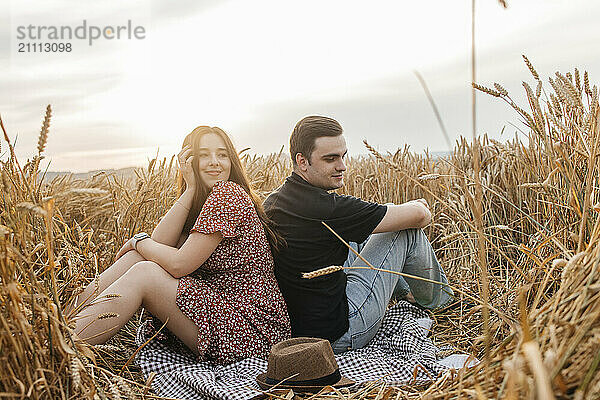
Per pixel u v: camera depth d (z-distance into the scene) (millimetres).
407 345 2822
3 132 2014
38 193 2174
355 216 2979
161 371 2643
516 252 3496
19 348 1769
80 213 4520
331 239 2965
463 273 3627
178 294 2729
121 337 3268
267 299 2906
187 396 2475
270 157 5316
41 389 1812
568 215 2533
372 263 3135
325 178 3061
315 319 2938
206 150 3047
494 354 1777
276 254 3047
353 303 3053
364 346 3076
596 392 1320
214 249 2840
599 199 2246
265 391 2309
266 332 2863
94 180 4820
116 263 2930
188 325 2758
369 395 2264
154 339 2852
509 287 2830
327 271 2084
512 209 3855
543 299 2363
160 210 4188
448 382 1909
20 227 1921
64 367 1920
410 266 3258
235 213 2828
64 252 2643
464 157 4609
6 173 2047
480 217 1643
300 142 3074
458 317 3283
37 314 1921
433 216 4504
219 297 2840
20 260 1901
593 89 2248
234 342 2789
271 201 3166
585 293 1574
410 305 3336
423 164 5160
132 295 2660
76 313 2285
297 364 2363
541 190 2939
